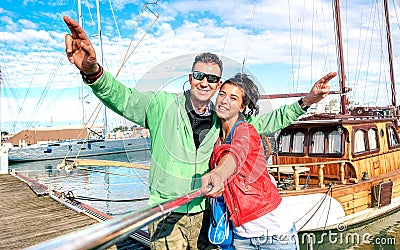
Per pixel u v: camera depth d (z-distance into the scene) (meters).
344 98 10.81
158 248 2.37
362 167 8.61
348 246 7.53
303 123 8.87
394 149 10.32
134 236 5.54
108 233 0.73
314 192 7.51
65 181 18.00
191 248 2.41
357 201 8.19
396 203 9.52
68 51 1.65
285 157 9.38
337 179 8.46
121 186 14.55
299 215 7.34
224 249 2.37
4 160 15.32
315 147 8.89
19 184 12.21
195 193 1.42
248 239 2.21
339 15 11.21
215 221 2.25
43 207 8.47
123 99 1.87
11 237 6.18
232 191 2.08
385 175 9.26
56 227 6.74
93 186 15.43
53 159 30.48
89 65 1.69
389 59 17.41
